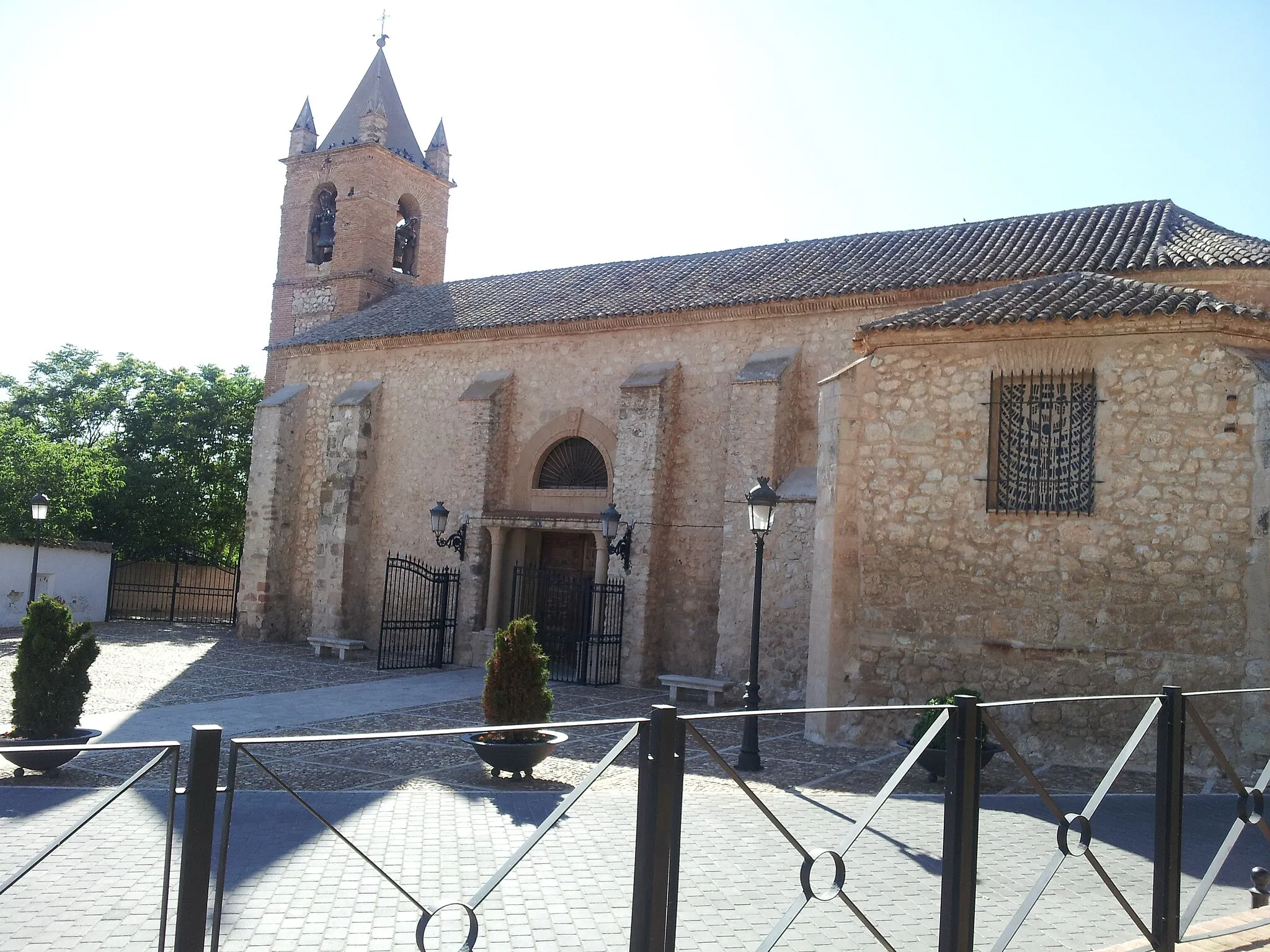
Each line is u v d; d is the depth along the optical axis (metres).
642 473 19.17
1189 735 10.84
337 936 5.30
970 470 12.33
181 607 32.75
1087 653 11.48
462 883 6.32
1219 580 10.93
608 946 5.30
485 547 21.58
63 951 4.54
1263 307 14.38
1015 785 10.15
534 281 25.47
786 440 18.06
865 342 13.19
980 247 19.02
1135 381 11.57
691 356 19.89
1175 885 4.82
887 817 8.38
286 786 3.36
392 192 29.30
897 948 5.26
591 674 19.11
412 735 3.39
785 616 16.91
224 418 35.16
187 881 2.99
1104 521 11.57
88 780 9.34
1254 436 10.90
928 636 12.38
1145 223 18.11
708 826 7.89
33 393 36.03
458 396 23.00
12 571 25.80
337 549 23.30
